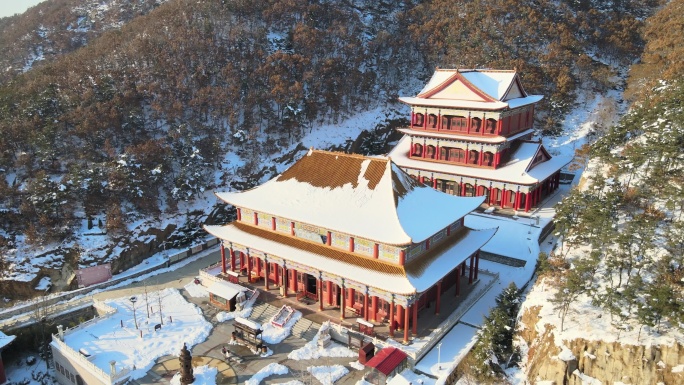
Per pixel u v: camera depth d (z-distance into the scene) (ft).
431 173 302.66
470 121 296.10
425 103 304.71
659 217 180.24
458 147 302.45
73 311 211.41
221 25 445.78
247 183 335.47
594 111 422.00
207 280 226.38
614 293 143.74
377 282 168.76
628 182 212.64
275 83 396.78
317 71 426.92
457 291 201.57
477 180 288.30
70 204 272.92
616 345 136.05
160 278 243.40
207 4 458.09
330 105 413.80
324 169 202.90
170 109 355.15
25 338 200.75
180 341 185.06
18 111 324.19
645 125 247.70
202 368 167.22
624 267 157.48
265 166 352.28
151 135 342.23
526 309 165.89
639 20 538.47
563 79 426.51
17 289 240.94
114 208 270.67
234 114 369.91
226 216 310.86
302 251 192.44
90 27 626.64
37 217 264.52
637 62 484.33
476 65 449.06
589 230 180.65
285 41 453.58
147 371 169.17
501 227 259.39
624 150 244.63
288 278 208.74
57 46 574.15
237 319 183.42
